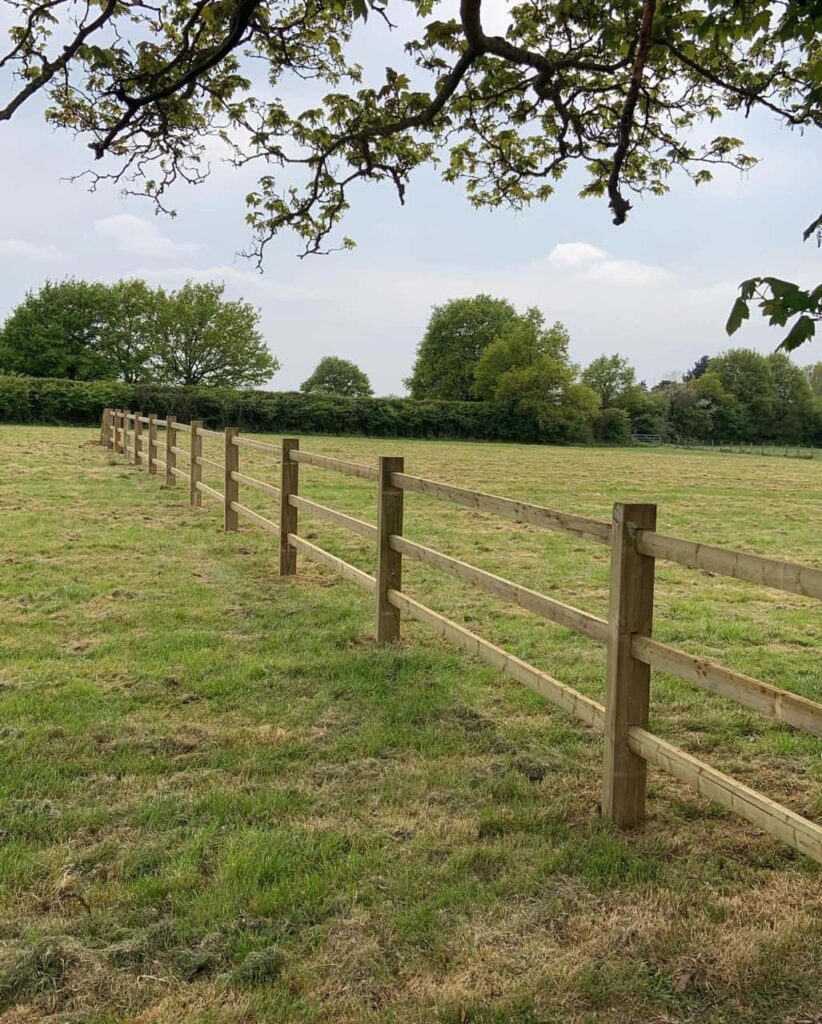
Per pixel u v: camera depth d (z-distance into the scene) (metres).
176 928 2.12
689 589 7.12
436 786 3.02
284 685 4.15
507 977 1.95
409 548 4.50
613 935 2.12
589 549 8.95
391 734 3.52
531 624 5.61
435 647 4.89
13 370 53.50
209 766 3.17
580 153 6.08
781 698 2.11
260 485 7.51
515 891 2.33
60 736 3.41
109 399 39.00
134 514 9.95
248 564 7.33
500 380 52.75
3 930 2.09
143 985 1.90
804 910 2.26
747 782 3.21
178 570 6.95
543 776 3.14
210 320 60.00
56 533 8.48
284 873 2.38
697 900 2.30
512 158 6.48
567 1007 1.85
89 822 2.67
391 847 2.56
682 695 4.16
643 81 5.39
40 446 20.27
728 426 72.25
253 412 44.06
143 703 3.84
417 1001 1.87
